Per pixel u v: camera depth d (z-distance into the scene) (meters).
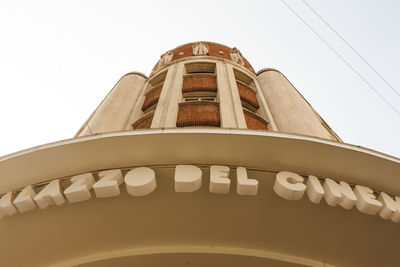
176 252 7.91
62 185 7.46
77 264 8.00
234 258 8.02
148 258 8.02
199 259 8.07
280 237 8.00
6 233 7.39
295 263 8.15
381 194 7.05
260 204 7.49
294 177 6.80
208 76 18.52
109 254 8.07
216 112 14.39
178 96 15.70
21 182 7.24
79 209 7.30
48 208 7.13
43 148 7.03
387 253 8.29
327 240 8.02
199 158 7.17
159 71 21.53
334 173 7.31
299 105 18.05
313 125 15.95
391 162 7.12
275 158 7.17
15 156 7.00
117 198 7.23
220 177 6.44
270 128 15.34
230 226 7.86
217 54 24.25
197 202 7.45
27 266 8.14
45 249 7.91
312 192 6.59
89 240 7.88
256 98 18.59
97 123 15.98
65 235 7.73
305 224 7.75
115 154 7.16
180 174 6.52
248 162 7.21
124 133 7.01
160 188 7.27
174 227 7.86
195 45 25.53
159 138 6.95
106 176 6.74
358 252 8.27
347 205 6.56
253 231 7.91
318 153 7.09
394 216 6.61
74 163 7.22
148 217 7.66
